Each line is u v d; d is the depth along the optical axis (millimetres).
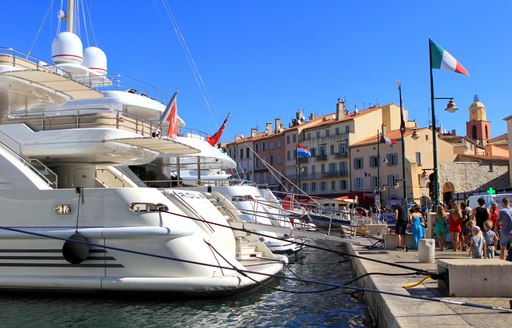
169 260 12031
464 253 17078
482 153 82312
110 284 11898
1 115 16672
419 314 8188
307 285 16328
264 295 14164
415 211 20656
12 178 13023
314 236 16156
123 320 10984
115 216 12219
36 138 14344
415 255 17500
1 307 11797
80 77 20891
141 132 16391
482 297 9438
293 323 11305
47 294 12492
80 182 15852
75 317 11133
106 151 14312
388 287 10945
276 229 16406
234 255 15039
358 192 69250
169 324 10789
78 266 12211
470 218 16453
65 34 21672
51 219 12438
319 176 78062
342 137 75375
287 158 85312
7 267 12445
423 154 66500
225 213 16844
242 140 97438
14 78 14523
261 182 90188
